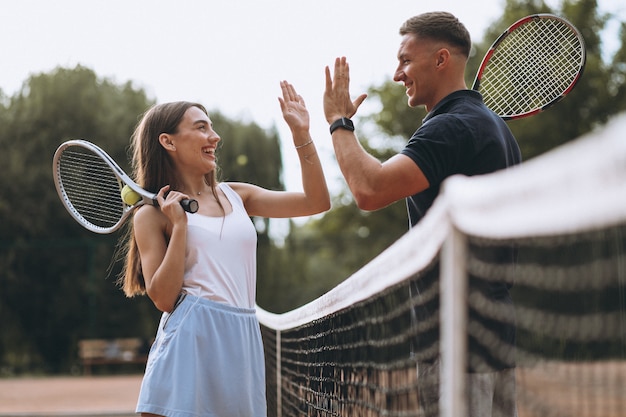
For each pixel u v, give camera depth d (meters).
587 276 1.59
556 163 1.48
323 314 3.86
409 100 3.76
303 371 4.49
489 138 3.34
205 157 3.65
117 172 4.08
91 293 25.36
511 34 4.56
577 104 30.69
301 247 32.34
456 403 2.01
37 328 26.25
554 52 4.54
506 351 2.14
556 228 1.53
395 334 2.66
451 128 3.30
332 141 3.56
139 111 30.33
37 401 16.48
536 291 2.00
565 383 1.71
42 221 28.38
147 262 3.47
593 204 1.34
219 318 3.40
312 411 4.18
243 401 3.41
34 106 29.19
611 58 31.27
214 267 3.44
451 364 2.02
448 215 2.04
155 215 3.56
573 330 1.70
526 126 30.84
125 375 25.42
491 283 2.23
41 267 26.31
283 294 30.72
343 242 34.69
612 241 1.45
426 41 3.60
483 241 1.98
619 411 1.58
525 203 1.65
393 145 36.78
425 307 2.52
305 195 3.86
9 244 28.08
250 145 29.77
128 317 26.39
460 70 3.64
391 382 2.68
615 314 1.48
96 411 13.98
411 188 3.32
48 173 28.67
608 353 1.66
